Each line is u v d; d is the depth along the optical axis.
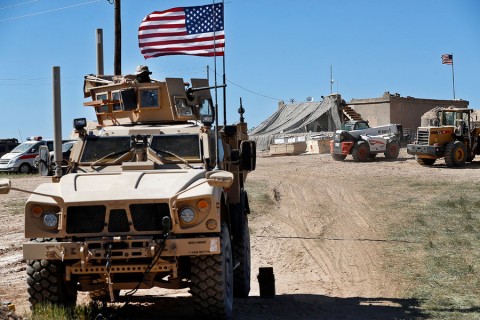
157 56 14.45
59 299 8.05
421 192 26.17
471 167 35.44
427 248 14.91
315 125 62.00
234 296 10.53
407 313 9.51
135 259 7.69
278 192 27.27
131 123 10.13
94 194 7.75
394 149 41.00
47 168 8.87
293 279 12.50
